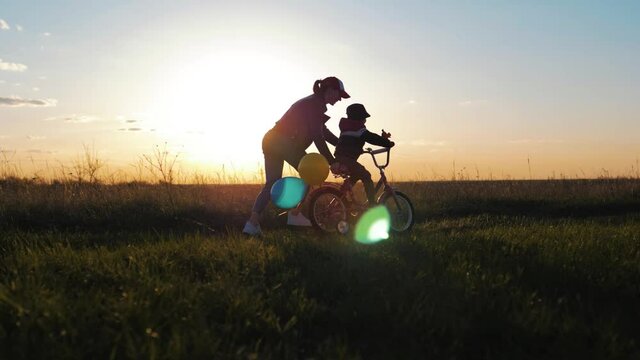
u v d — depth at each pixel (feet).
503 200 49.49
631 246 21.95
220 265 19.22
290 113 27.07
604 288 16.47
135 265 18.42
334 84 26.91
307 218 31.12
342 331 13.70
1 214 34.91
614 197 50.26
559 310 14.20
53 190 41.73
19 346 11.47
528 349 12.42
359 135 28.55
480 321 13.29
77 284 16.48
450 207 46.42
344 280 16.97
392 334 13.24
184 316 13.44
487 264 18.79
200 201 39.81
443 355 12.17
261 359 11.70
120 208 37.91
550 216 43.86
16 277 16.28
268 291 15.72
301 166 26.81
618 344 12.07
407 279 16.74
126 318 12.97
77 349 11.40
